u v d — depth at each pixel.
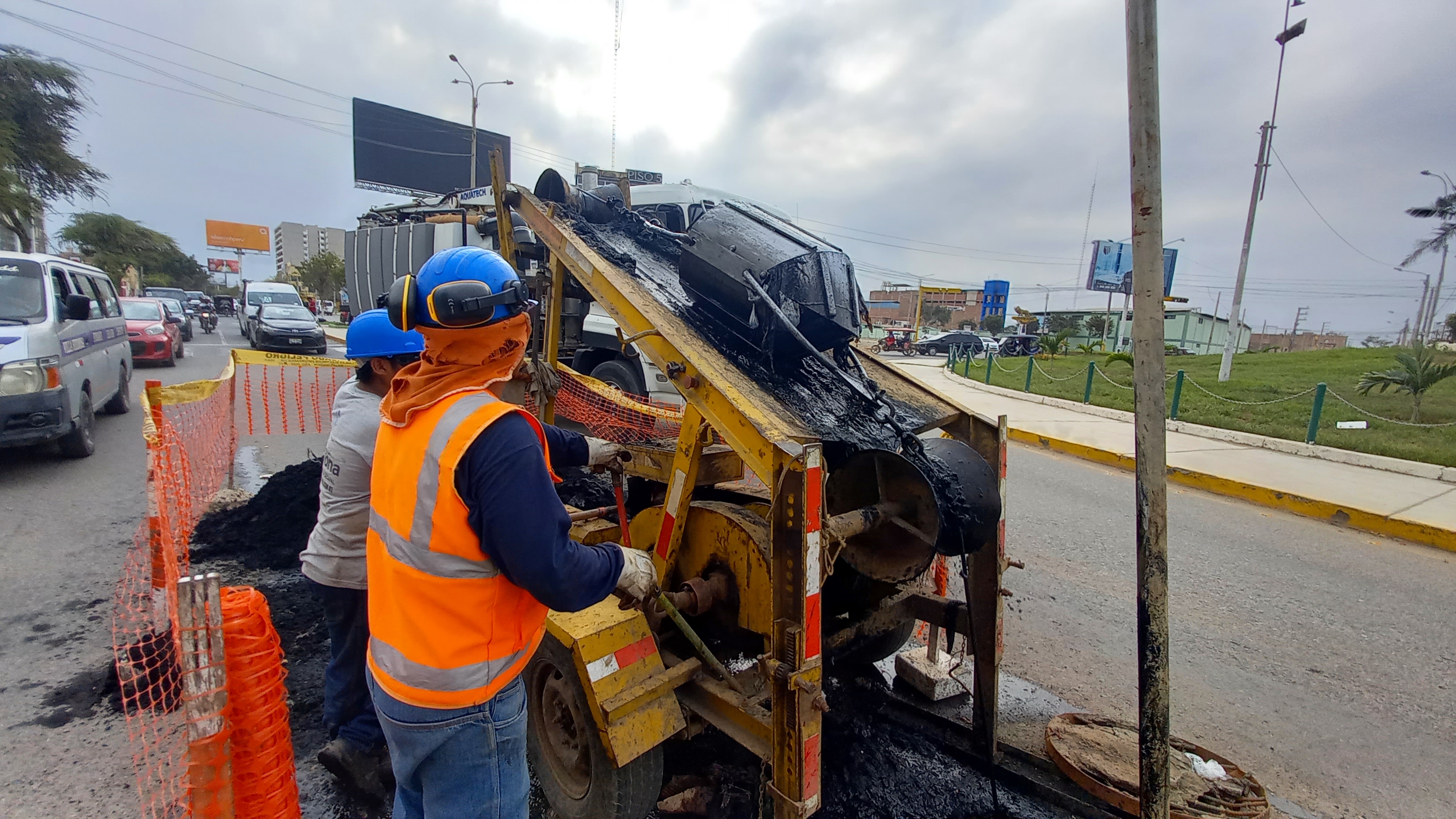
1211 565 5.59
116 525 5.14
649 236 3.67
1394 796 2.89
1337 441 9.90
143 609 3.81
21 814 2.36
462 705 1.50
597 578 1.54
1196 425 11.51
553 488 1.47
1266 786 2.93
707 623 2.65
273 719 1.93
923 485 2.14
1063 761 2.76
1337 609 4.76
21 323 6.17
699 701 2.38
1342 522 6.88
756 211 2.97
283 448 7.85
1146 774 2.12
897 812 2.59
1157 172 1.86
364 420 2.43
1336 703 3.58
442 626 1.46
